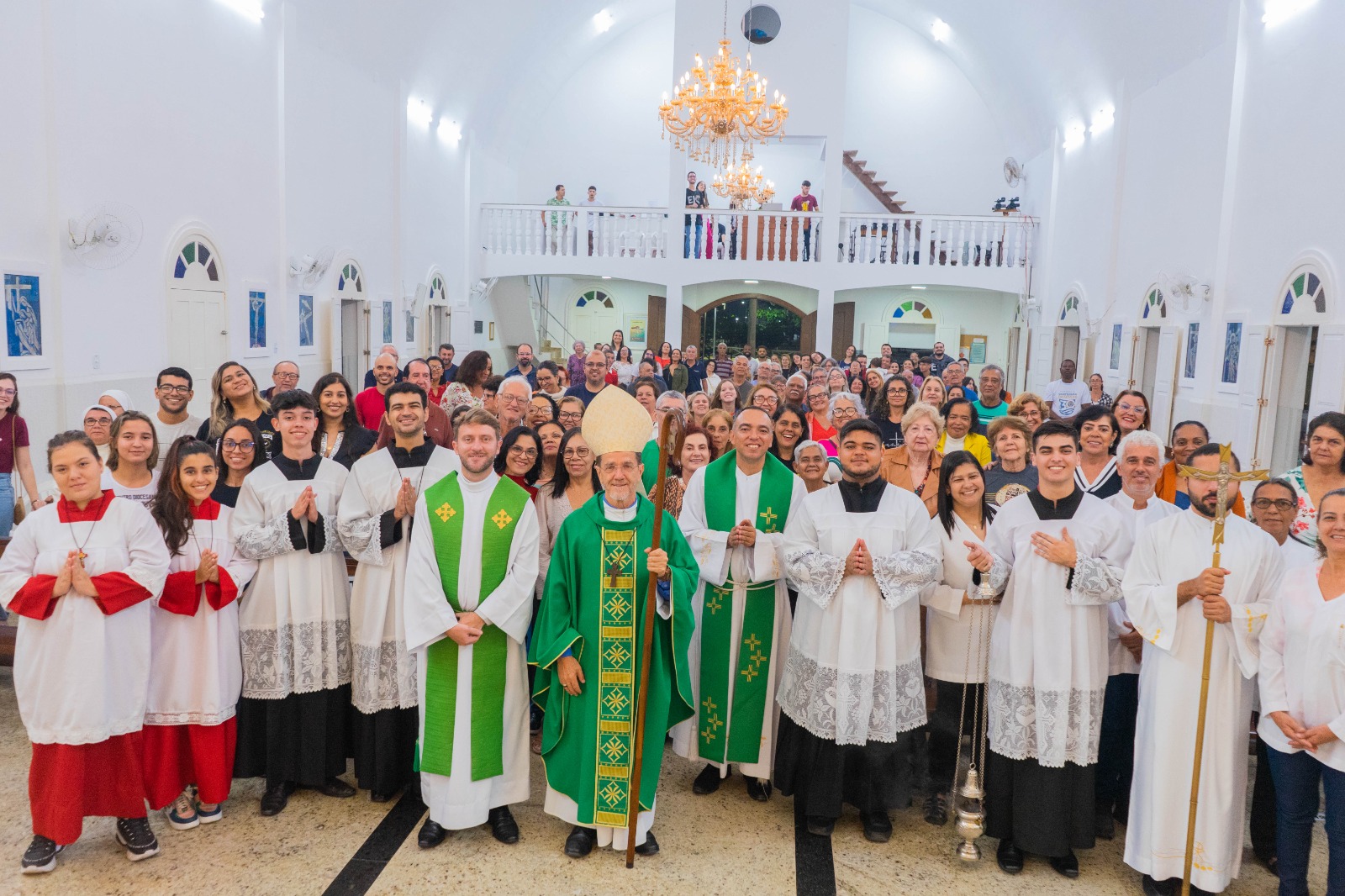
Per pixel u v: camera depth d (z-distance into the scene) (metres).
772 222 17.86
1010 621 3.66
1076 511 3.70
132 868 3.51
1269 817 3.71
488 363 7.37
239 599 3.92
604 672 3.65
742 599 4.17
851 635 3.73
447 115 16.44
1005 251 17.53
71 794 3.38
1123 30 12.97
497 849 3.72
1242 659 3.31
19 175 7.11
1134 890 3.55
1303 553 3.70
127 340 8.36
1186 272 11.36
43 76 7.28
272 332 10.85
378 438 5.16
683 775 4.48
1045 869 3.68
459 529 3.70
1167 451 5.33
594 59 20.89
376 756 3.99
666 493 4.84
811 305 20.06
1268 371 9.59
